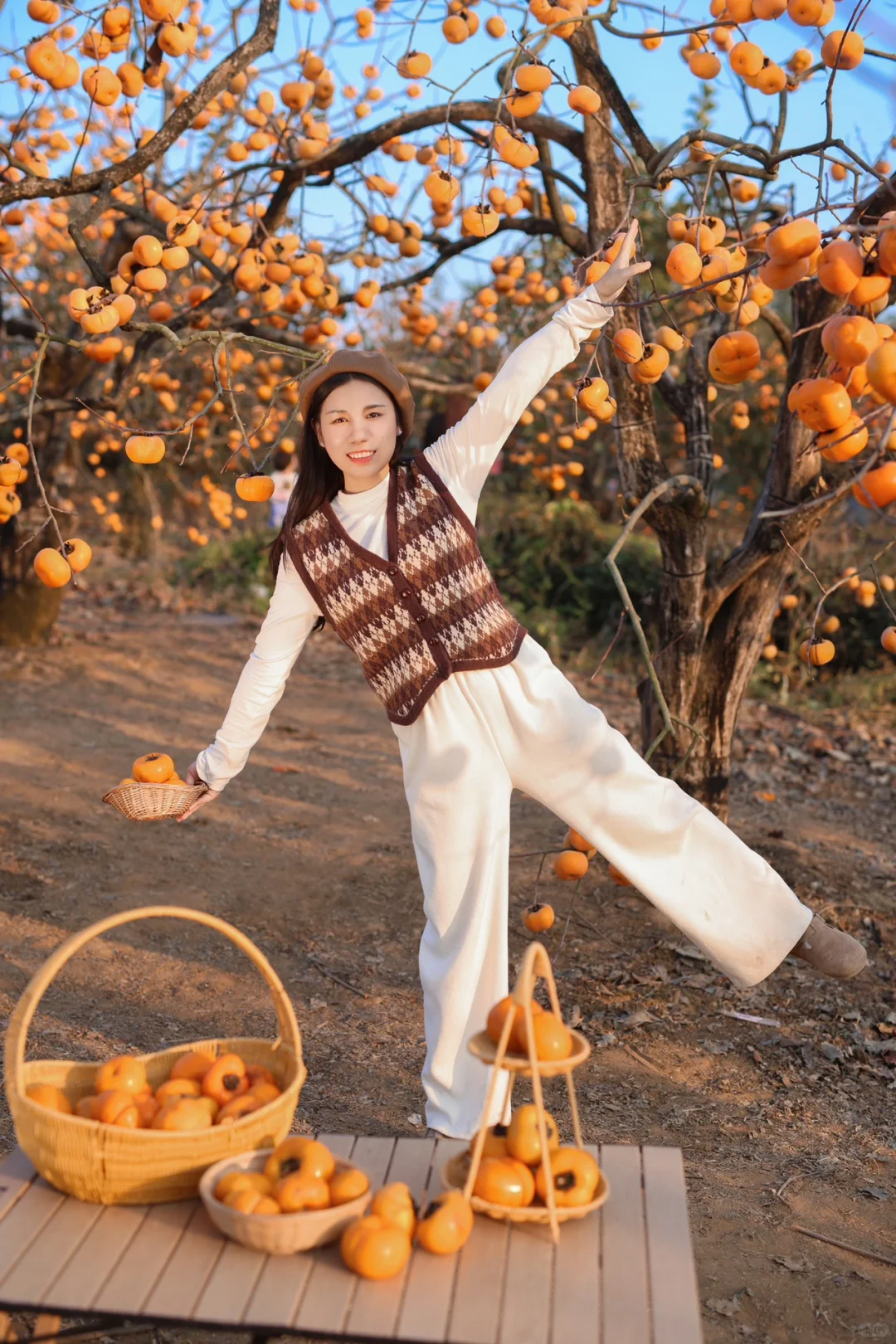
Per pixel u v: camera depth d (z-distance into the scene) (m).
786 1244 2.61
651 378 2.77
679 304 5.80
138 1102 1.96
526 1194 1.83
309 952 4.11
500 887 2.58
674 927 4.27
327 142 4.36
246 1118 1.89
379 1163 2.02
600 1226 1.84
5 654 7.71
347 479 2.63
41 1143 1.87
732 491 10.10
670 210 6.16
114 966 3.92
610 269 2.62
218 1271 1.72
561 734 2.59
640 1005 3.76
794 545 4.00
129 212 4.55
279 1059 2.10
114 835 5.01
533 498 9.77
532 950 1.88
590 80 3.80
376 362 2.58
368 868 4.85
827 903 4.47
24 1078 1.95
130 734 6.45
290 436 8.37
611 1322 1.62
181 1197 1.89
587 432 3.96
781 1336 2.32
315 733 6.75
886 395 1.80
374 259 5.02
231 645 8.61
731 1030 3.61
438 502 2.59
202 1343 2.27
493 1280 1.71
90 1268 1.72
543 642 8.46
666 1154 2.04
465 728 2.58
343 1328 1.60
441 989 2.54
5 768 5.70
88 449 10.90
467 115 4.21
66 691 7.13
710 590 4.09
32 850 4.77
